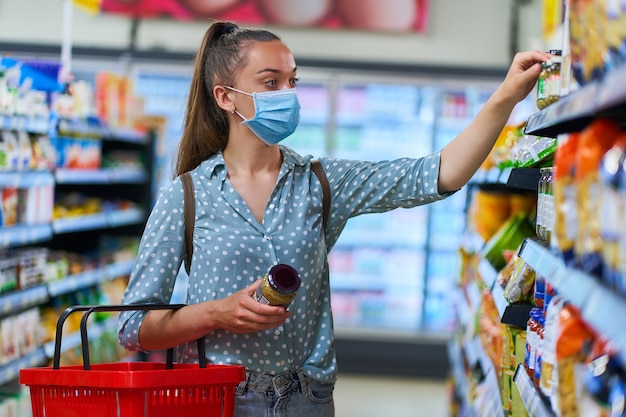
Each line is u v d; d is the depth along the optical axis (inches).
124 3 353.1
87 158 244.8
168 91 346.3
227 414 91.7
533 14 345.4
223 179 104.7
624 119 77.5
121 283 281.4
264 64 104.4
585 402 62.6
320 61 323.9
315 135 339.9
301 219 103.8
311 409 103.1
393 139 339.9
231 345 101.0
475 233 190.5
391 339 327.3
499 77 320.8
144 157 297.7
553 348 75.8
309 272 102.8
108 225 275.6
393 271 348.5
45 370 89.7
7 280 194.2
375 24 350.3
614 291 53.3
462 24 349.1
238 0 353.4
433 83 324.2
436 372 325.4
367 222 346.6
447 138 338.0
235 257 101.5
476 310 172.1
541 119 78.3
